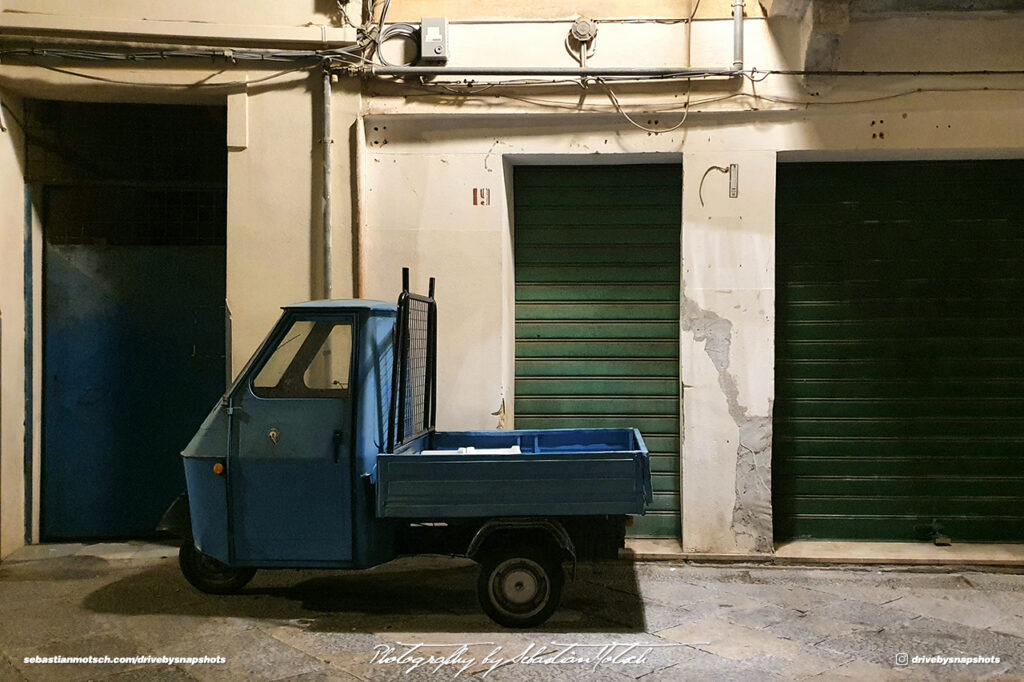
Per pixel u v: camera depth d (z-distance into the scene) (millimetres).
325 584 5855
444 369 6547
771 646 4699
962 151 6398
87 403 7078
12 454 6688
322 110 6500
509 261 6797
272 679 4250
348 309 5105
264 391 5141
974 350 6746
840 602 5484
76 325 7078
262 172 6535
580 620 5125
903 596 5617
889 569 6219
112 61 6457
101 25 6391
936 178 6730
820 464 6793
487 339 6543
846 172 6742
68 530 7055
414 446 5520
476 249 6559
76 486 7066
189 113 7152
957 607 5395
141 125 7113
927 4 6125
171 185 7113
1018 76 6223
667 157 6652
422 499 4879
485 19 6547
